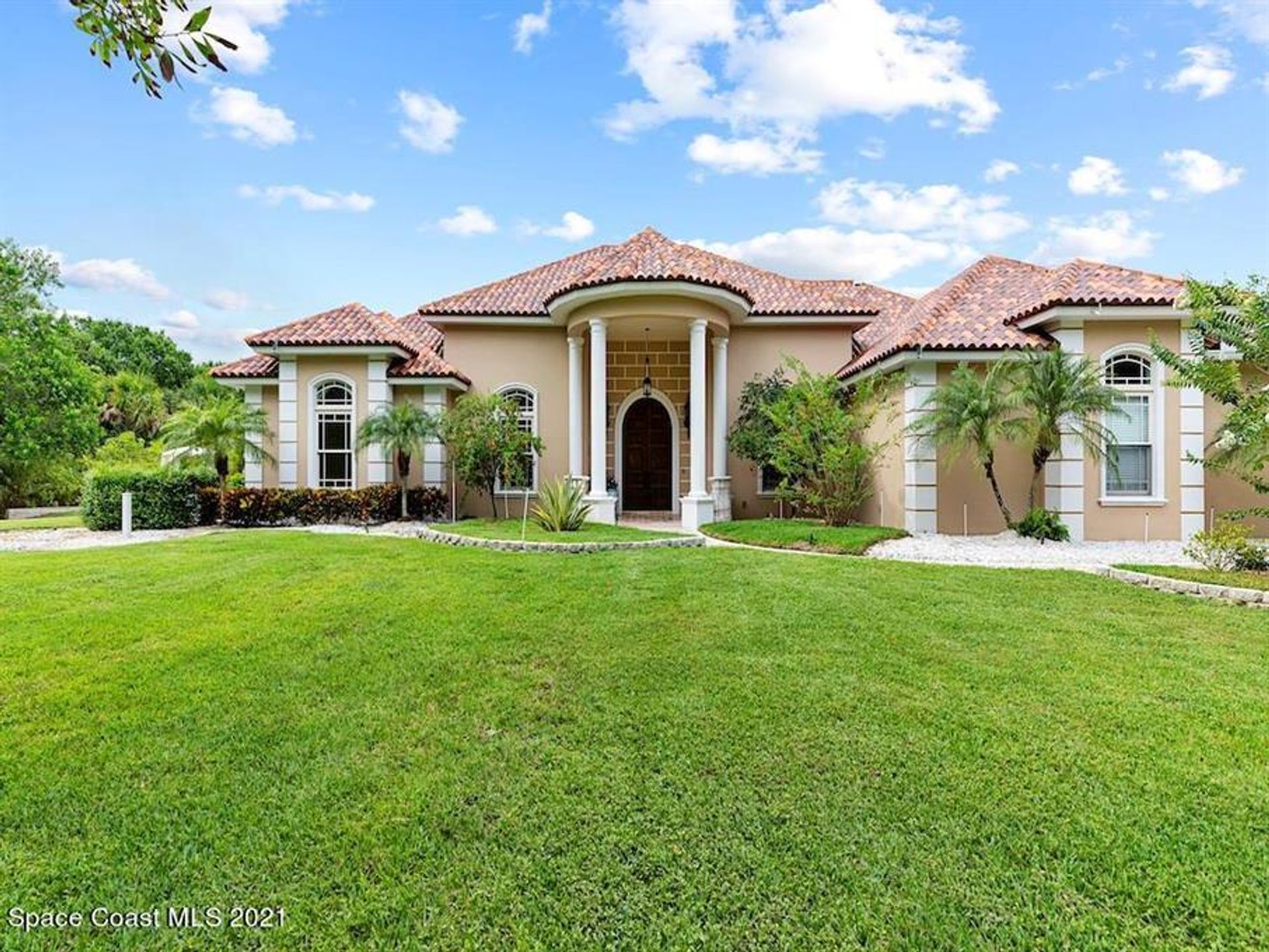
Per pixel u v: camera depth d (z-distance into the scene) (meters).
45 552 12.77
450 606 8.41
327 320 20.20
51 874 3.40
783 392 18.34
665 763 4.45
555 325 21.16
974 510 15.20
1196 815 3.85
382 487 18.56
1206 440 15.04
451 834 3.71
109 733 4.91
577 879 3.35
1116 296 14.33
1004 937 2.96
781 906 3.15
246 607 8.38
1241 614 8.01
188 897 3.25
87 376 32.88
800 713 5.18
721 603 8.45
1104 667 6.20
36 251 34.38
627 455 22.33
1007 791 4.09
